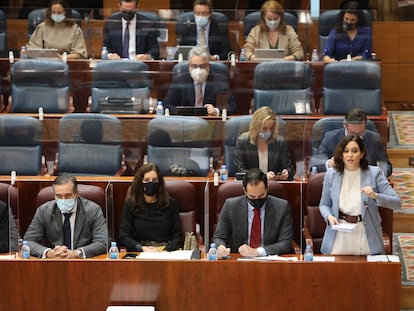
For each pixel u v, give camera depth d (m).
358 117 13.55
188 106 16.80
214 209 13.24
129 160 14.53
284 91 17.03
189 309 11.55
